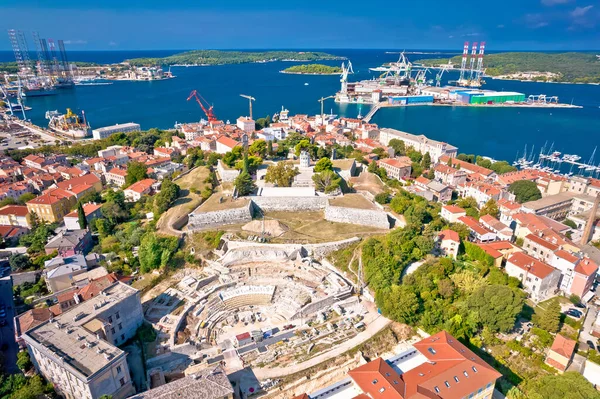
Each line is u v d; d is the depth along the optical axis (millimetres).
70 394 87062
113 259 139500
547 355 103812
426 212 159500
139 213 175375
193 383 82562
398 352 105500
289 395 93750
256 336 105062
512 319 106938
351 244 142125
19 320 106062
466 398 81500
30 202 178125
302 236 146875
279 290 124312
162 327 109938
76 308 101438
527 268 128625
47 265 132625
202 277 130125
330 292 122562
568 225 173250
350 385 84938
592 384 90812
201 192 182500
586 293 130750
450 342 91750
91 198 191750
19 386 88000
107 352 86938
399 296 113750
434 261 131750
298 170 196375
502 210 178500
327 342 106688
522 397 91812
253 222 153625
